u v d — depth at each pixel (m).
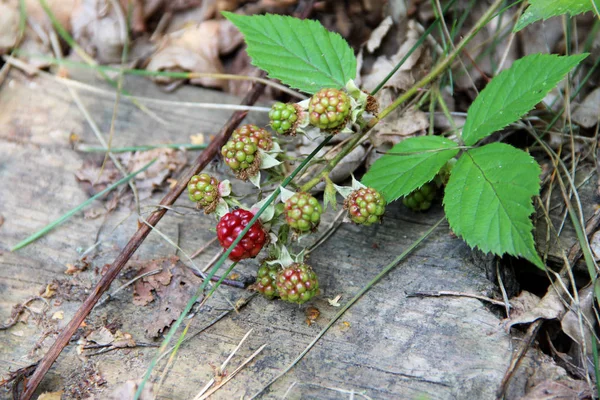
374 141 0.34
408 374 0.28
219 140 0.33
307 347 0.29
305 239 0.32
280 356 0.29
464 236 0.28
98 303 0.31
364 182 0.30
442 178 0.31
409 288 0.30
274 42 0.31
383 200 0.29
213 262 0.32
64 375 0.29
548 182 0.32
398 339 0.29
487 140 0.35
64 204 0.34
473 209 0.28
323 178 0.29
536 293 0.32
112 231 0.33
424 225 0.32
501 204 0.28
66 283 0.32
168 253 0.32
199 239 0.33
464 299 0.30
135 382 0.28
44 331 0.30
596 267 0.29
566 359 0.29
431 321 0.29
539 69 0.29
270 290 0.29
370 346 0.29
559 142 0.34
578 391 0.27
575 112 0.34
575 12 0.29
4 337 0.30
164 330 0.30
